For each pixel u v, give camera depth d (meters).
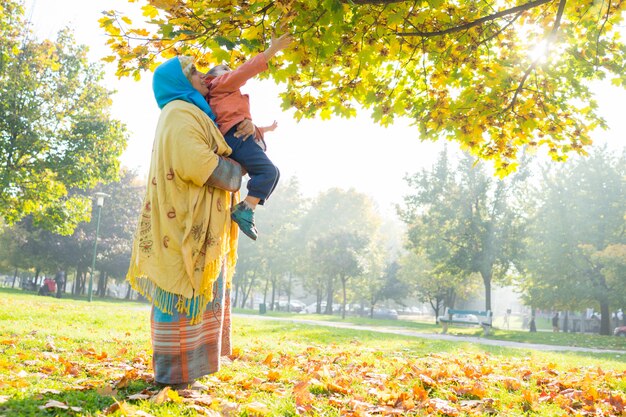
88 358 5.21
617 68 6.78
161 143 3.59
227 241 3.80
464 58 6.46
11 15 23.78
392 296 57.66
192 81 3.87
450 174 36.69
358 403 3.82
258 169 3.79
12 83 23.61
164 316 3.58
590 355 13.27
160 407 3.16
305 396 3.73
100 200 31.44
